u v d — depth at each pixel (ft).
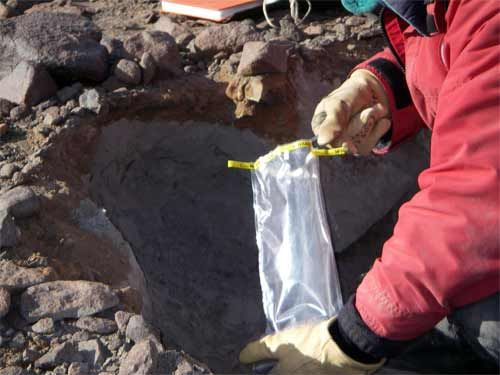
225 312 8.68
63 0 10.44
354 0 5.76
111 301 5.66
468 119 4.54
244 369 7.80
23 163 7.07
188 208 9.27
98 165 8.04
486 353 5.34
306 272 6.30
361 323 5.19
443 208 4.62
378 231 9.45
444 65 5.12
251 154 8.84
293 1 9.09
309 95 8.80
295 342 5.67
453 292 4.77
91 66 7.97
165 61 8.43
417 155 9.60
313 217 6.33
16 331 5.47
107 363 5.29
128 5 10.47
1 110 7.69
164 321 7.78
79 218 6.82
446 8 4.88
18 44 7.95
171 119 8.46
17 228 6.13
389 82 6.39
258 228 6.50
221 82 8.59
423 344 6.08
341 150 6.16
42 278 5.76
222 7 9.38
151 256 8.71
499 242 4.50
